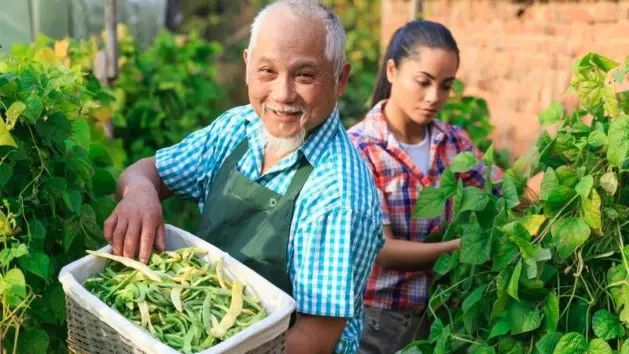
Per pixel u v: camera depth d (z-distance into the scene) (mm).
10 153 2223
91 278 2092
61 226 2406
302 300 2146
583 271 2398
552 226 2316
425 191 2664
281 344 1969
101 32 5090
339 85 2279
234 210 2297
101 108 3975
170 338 1897
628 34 4023
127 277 2061
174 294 1990
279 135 2195
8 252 2111
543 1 4723
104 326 1919
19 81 2328
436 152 3023
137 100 4930
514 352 2396
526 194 2941
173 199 4457
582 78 2498
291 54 2121
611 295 2307
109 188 2836
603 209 2336
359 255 2170
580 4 4383
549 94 4668
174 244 2273
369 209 2184
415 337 2814
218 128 2527
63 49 4168
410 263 2770
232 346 1812
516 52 4977
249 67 2225
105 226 2248
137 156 4707
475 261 2432
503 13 5090
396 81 2967
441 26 2965
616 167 2373
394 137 2943
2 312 2273
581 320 2361
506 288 2361
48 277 2307
